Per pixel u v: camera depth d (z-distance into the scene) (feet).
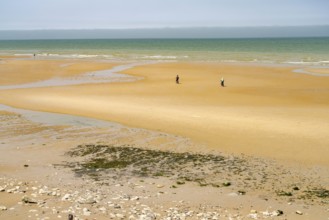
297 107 134.62
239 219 49.96
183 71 252.01
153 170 72.18
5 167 72.95
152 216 49.39
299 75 228.02
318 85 188.44
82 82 206.39
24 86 191.42
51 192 58.65
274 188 63.36
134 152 83.92
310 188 63.52
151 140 93.61
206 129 103.81
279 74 234.17
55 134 99.19
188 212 51.96
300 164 76.23
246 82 201.57
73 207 52.19
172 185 64.13
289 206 55.62
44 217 48.39
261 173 70.90
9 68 272.31
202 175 69.56
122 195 58.44
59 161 77.51
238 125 107.55
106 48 648.38
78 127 106.52
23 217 48.42
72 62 327.06
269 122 110.73
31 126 107.45
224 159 79.36
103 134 99.25
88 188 61.62
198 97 156.66
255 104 141.08
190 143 91.09
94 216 49.11
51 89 179.93
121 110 129.08
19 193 57.88
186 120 113.91
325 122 109.91
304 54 428.56
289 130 101.65
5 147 87.20
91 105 138.10
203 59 359.46
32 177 67.10
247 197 59.16
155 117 118.21
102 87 186.39
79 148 86.84
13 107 135.44
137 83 200.34
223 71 251.19
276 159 79.36
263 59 354.54
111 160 78.33
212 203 56.39
